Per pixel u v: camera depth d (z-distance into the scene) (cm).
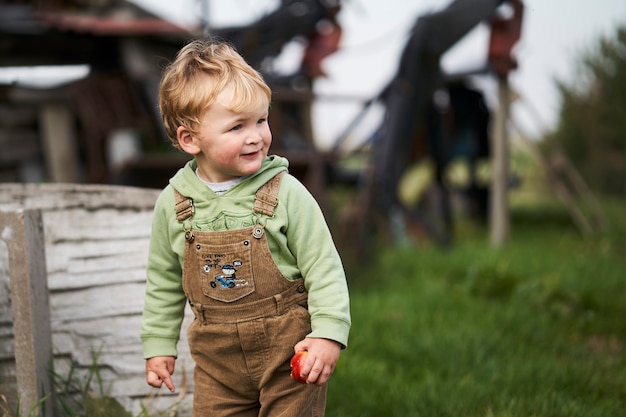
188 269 218
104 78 795
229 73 205
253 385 225
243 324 215
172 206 220
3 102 836
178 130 213
